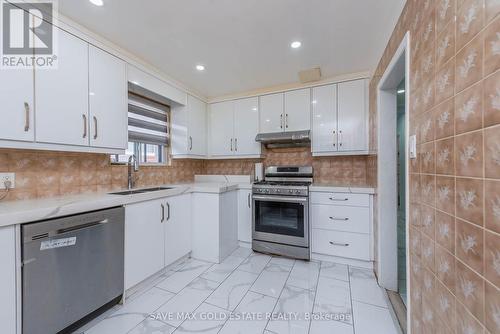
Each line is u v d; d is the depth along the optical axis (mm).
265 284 1975
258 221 2703
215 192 2451
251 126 3105
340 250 2367
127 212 1743
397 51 1382
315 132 2730
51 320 1243
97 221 1486
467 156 697
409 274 1186
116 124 1921
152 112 2762
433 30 917
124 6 1452
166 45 1948
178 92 2766
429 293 960
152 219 1985
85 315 1415
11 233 1100
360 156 2830
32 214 1164
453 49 770
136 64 2131
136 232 1818
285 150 3207
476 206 656
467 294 695
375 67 2164
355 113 2537
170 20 1605
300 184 2686
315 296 1791
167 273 2180
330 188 2402
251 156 3113
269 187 2643
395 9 1464
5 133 1258
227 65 2338
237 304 1688
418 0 1080
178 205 2330
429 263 960
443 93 838
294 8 1486
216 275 2145
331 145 2648
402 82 1854
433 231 924
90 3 1422
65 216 1332
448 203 806
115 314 1569
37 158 1643
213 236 2457
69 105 1572
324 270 2238
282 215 2596
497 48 576
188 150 2934
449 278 800
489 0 600
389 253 1905
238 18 1589
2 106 1248
